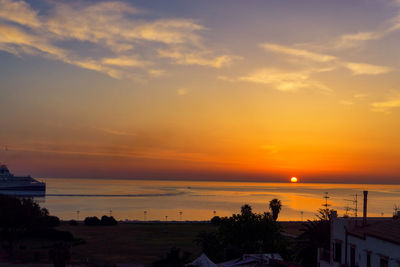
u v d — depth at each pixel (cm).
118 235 11131
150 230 12544
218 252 6512
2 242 8575
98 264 6675
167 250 8531
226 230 6531
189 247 9088
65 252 4778
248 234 6375
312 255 4744
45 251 7725
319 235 4709
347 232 3416
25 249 7969
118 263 6919
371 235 3003
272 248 6288
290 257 6100
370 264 3012
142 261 7194
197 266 4656
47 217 8781
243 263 4391
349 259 3369
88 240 9988
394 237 2734
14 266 6097
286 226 14025
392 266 2700
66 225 13862
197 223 15300
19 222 7388
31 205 8019
